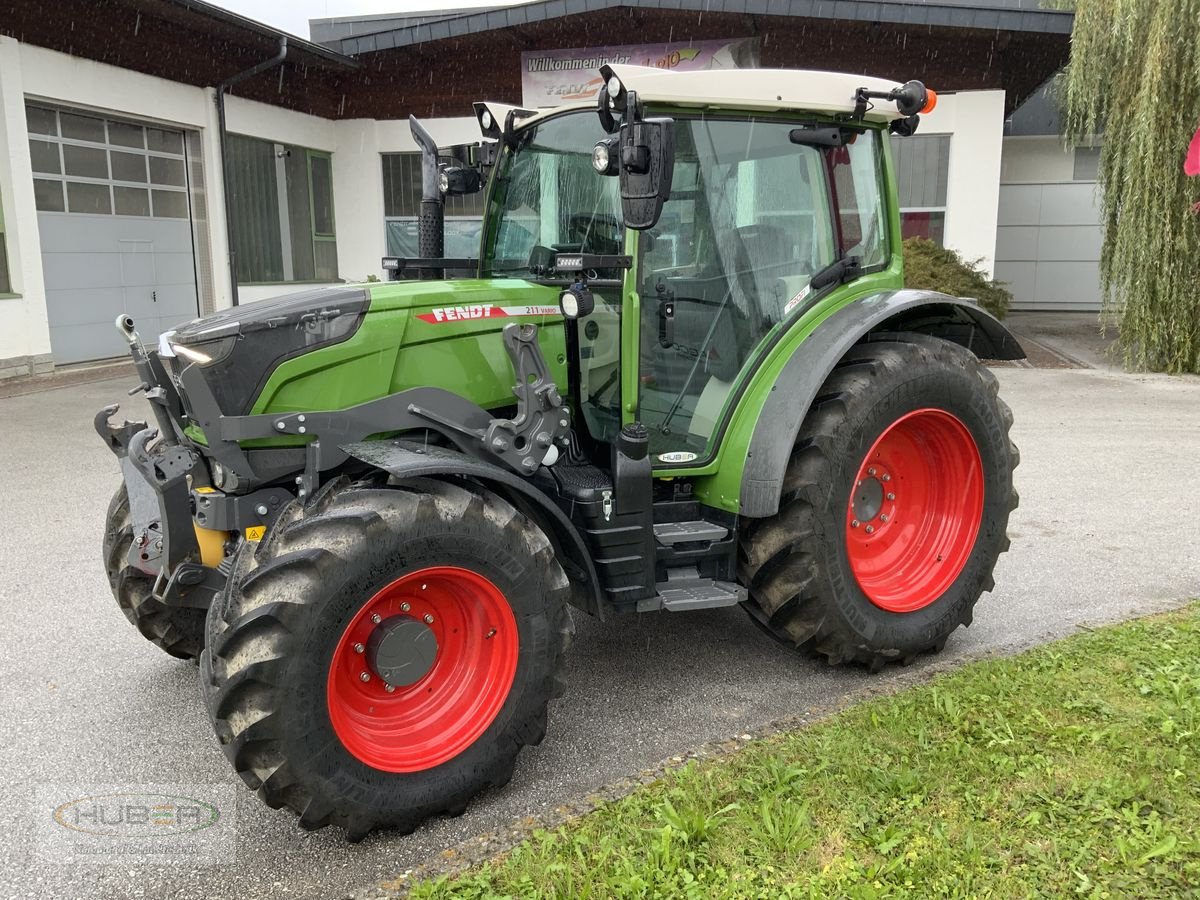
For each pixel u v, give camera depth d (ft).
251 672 8.07
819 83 11.52
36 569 16.39
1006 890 7.78
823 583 11.39
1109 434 26.76
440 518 8.96
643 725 11.16
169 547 9.87
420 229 13.69
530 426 10.41
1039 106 62.08
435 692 9.59
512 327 10.23
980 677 11.66
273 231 50.11
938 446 12.87
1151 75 35.06
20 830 9.16
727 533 11.55
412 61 50.44
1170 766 9.48
